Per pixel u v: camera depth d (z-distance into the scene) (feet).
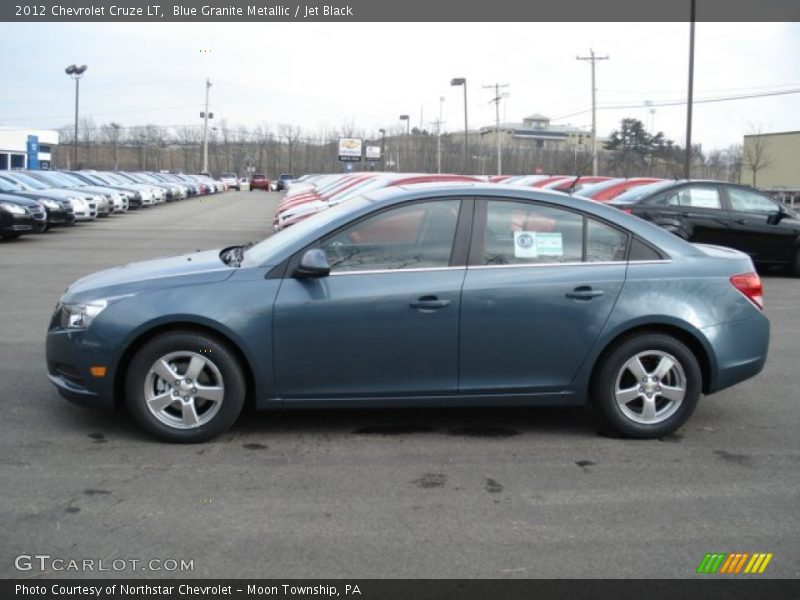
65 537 11.85
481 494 13.66
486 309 15.75
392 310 15.58
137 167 315.99
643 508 13.17
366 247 15.97
